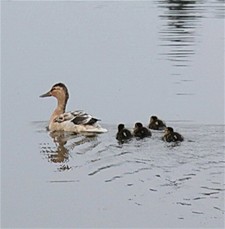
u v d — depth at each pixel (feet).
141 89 68.49
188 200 41.68
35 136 55.83
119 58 80.53
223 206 40.83
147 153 49.85
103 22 101.76
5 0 115.44
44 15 104.78
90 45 87.04
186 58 80.33
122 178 45.37
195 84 69.77
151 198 42.16
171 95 66.44
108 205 41.75
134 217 40.24
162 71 74.74
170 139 52.26
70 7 112.47
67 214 41.01
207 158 48.57
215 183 43.93
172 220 39.37
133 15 107.86
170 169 46.39
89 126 56.49
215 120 58.65
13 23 99.25
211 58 79.92
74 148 52.21
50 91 60.39
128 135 53.72
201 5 118.52
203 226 38.81
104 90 68.08
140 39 90.84
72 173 46.68
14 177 46.37
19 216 41.04
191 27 98.63
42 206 42.01
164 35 93.35
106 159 48.98
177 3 119.65
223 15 108.37
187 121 58.54
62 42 88.43
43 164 48.62
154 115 60.59
